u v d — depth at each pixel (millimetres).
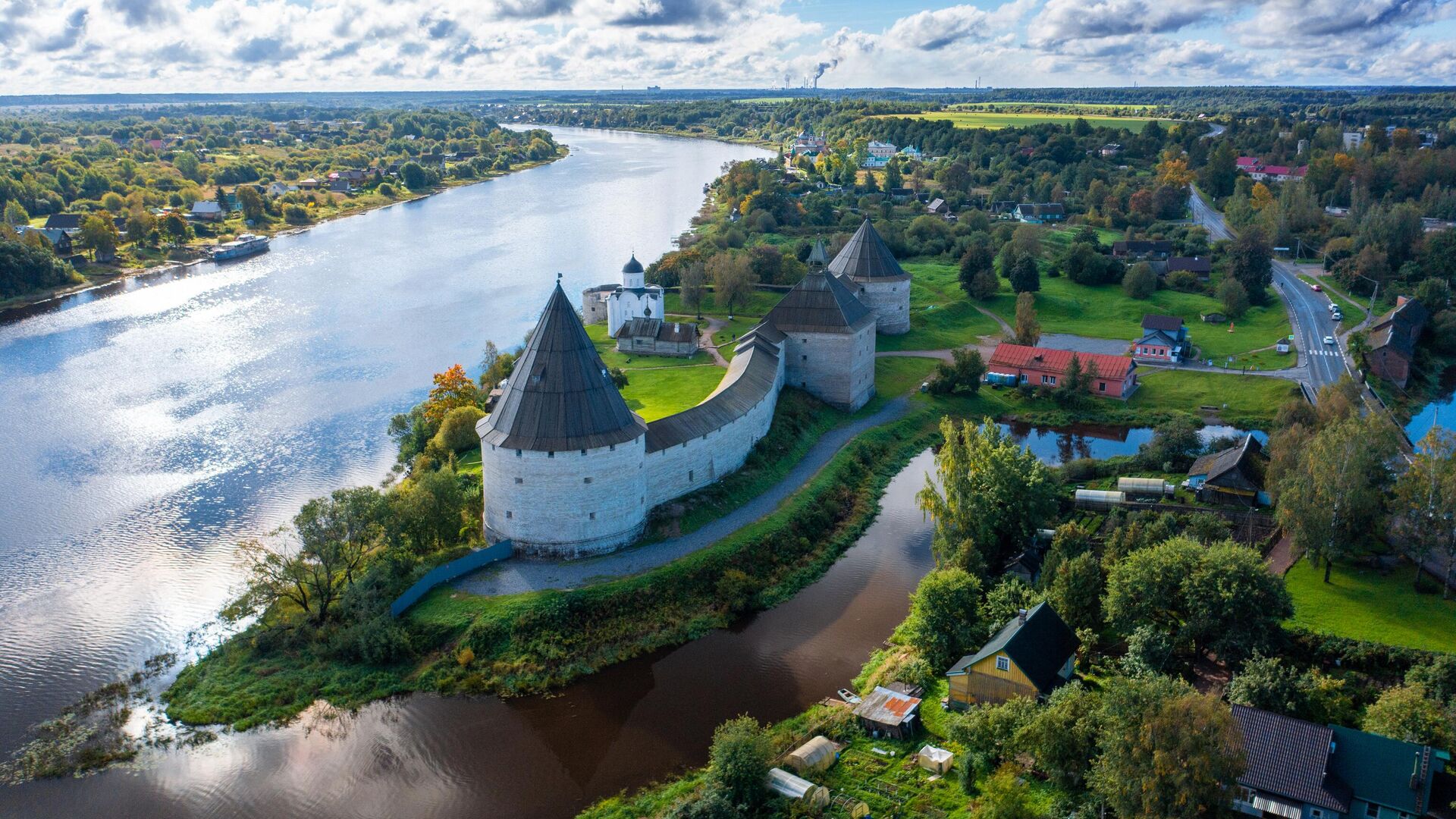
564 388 76375
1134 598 64312
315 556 73938
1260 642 61750
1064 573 67125
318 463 103500
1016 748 53531
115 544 86125
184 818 55406
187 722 63250
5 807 56094
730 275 152125
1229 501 89125
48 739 61812
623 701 65375
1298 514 74812
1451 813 48375
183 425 114438
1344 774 49750
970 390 125625
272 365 137125
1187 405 121875
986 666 59312
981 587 71250
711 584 77625
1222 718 45531
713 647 71750
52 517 91188
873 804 53281
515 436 75875
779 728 61312
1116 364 126125
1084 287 179625
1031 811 49750
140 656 70375
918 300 167500
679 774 58031
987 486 79438
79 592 78375
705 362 128125
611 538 79688
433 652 69000
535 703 65375
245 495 95750
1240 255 169250
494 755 60344
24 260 184125
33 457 105062
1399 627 68062
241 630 73250
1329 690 58562
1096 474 99250
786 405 112438
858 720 60406
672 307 159875
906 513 95500
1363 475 74188
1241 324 156625
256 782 58125
